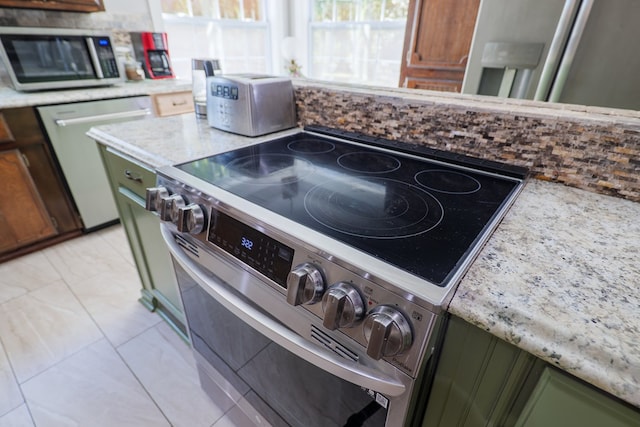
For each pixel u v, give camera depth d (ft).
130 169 3.51
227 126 3.79
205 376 3.81
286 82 3.82
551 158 2.57
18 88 5.81
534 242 1.80
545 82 5.02
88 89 6.55
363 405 1.94
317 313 1.84
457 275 1.51
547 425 1.49
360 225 1.94
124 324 4.96
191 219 2.35
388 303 1.51
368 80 12.52
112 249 6.66
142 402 3.94
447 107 2.93
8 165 5.66
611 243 1.80
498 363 1.51
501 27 5.55
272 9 12.51
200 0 10.50
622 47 4.38
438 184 2.56
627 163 2.27
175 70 10.53
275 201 2.23
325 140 3.61
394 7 10.97
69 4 6.36
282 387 2.61
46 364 4.34
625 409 1.24
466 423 1.78
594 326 1.25
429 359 1.59
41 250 6.55
